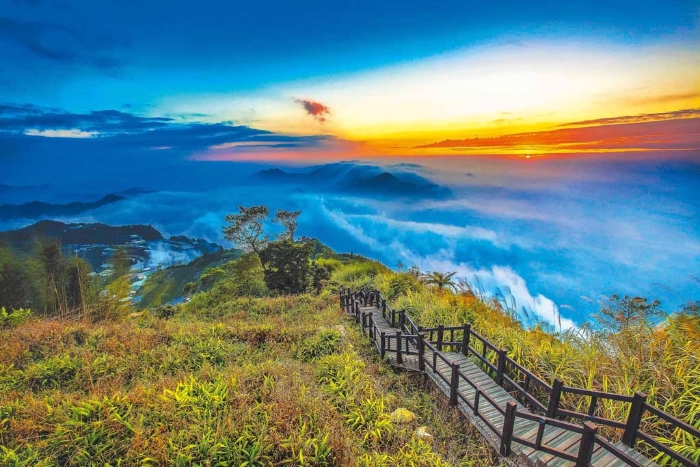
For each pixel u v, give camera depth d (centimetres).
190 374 770
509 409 571
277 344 1084
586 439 472
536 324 1052
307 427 606
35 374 806
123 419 593
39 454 532
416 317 1286
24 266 2105
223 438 546
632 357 689
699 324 747
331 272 3164
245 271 3055
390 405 772
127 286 2091
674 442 536
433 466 586
